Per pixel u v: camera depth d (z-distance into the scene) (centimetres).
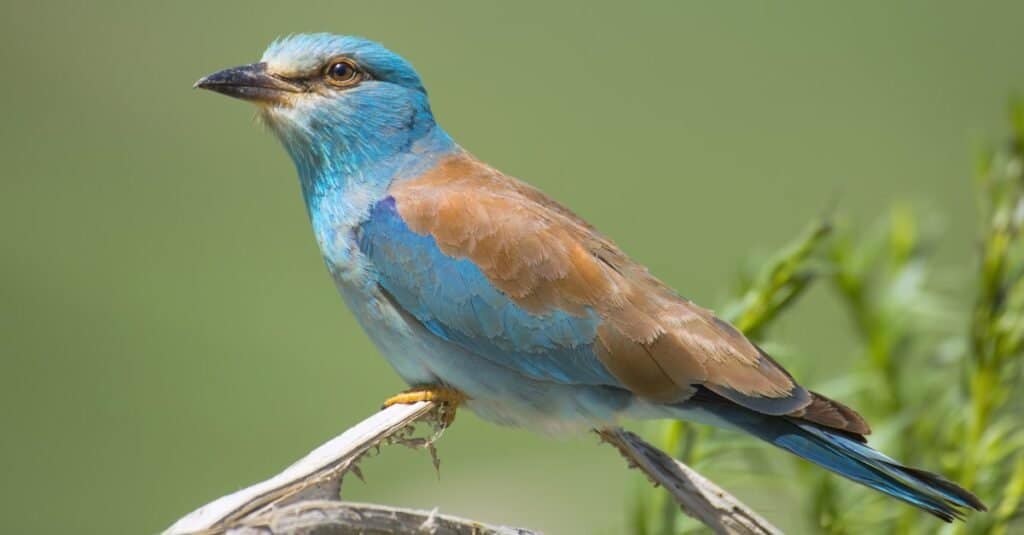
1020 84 1911
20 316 1616
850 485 802
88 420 1506
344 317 1664
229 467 1444
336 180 842
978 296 809
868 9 2186
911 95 1961
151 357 1580
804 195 1809
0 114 1931
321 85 852
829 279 866
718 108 1997
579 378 778
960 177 1822
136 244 1748
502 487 1381
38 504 1415
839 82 2038
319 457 642
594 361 772
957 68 2009
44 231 1742
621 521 880
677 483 703
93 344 1590
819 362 1391
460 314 789
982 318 806
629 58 2114
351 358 1605
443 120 1917
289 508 588
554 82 2017
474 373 796
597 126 1959
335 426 1493
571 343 773
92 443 1480
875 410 855
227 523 589
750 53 2109
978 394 804
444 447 1454
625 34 2158
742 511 692
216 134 1962
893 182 1811
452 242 795
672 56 2077
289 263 1742
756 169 1867
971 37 2078
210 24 2128
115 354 1576
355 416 1506
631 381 765
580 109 1975
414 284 798
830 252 865
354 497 1401
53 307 1634
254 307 1667
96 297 1655
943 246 1664
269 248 1762
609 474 1375
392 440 670
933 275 919
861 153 1873
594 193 1823
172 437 1475
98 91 1998
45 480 1447
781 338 916
